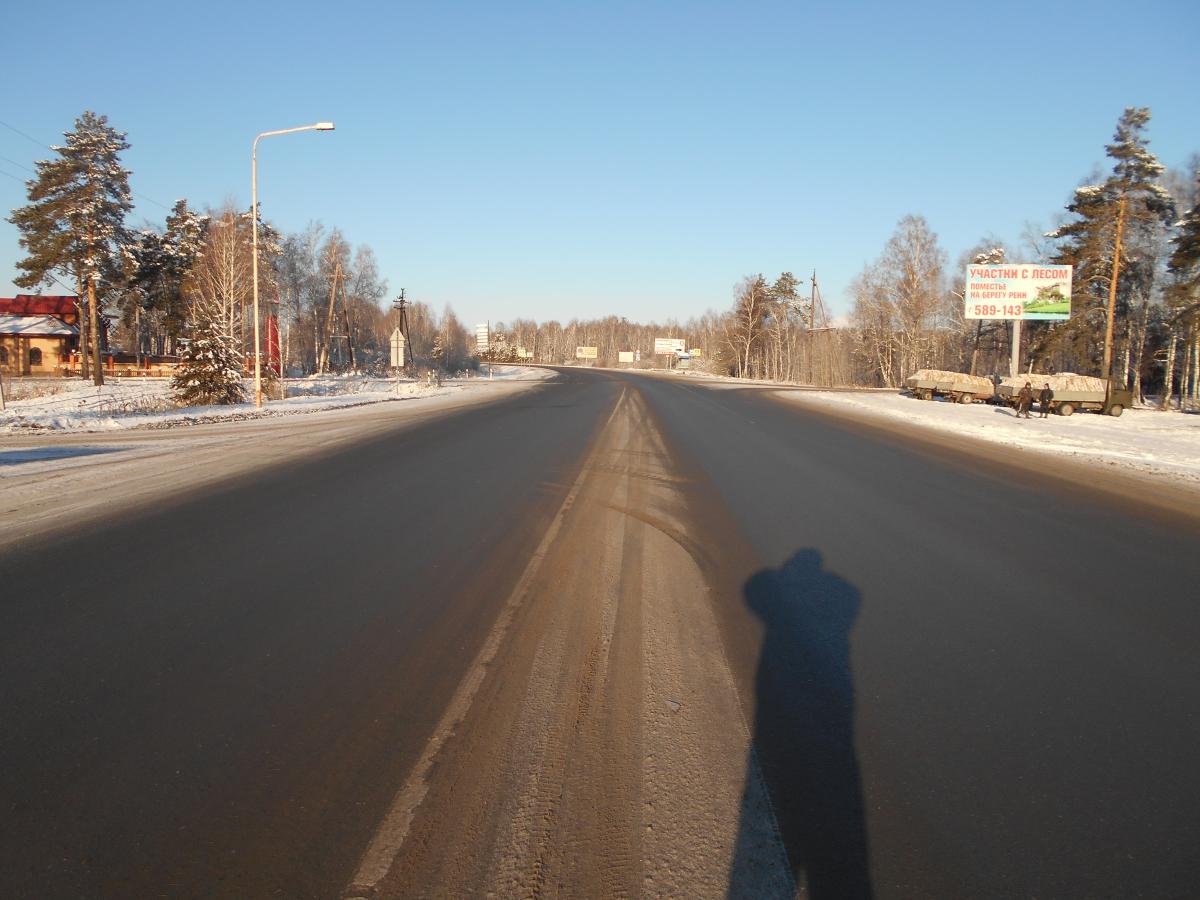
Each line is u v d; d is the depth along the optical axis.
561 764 3.42
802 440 17.84
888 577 6.62
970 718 4.01
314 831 2.91
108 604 5.42
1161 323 48.19
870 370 75.94
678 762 3.46
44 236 42.03
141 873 2.67
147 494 9.53
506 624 5.17
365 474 11.30
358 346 87.12
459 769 3.36
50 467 11.73
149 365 56.94
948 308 65.31
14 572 6.16
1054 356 51.88
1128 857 2.90
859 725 3.89
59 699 3.96
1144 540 8.45
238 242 53.44
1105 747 3.75
